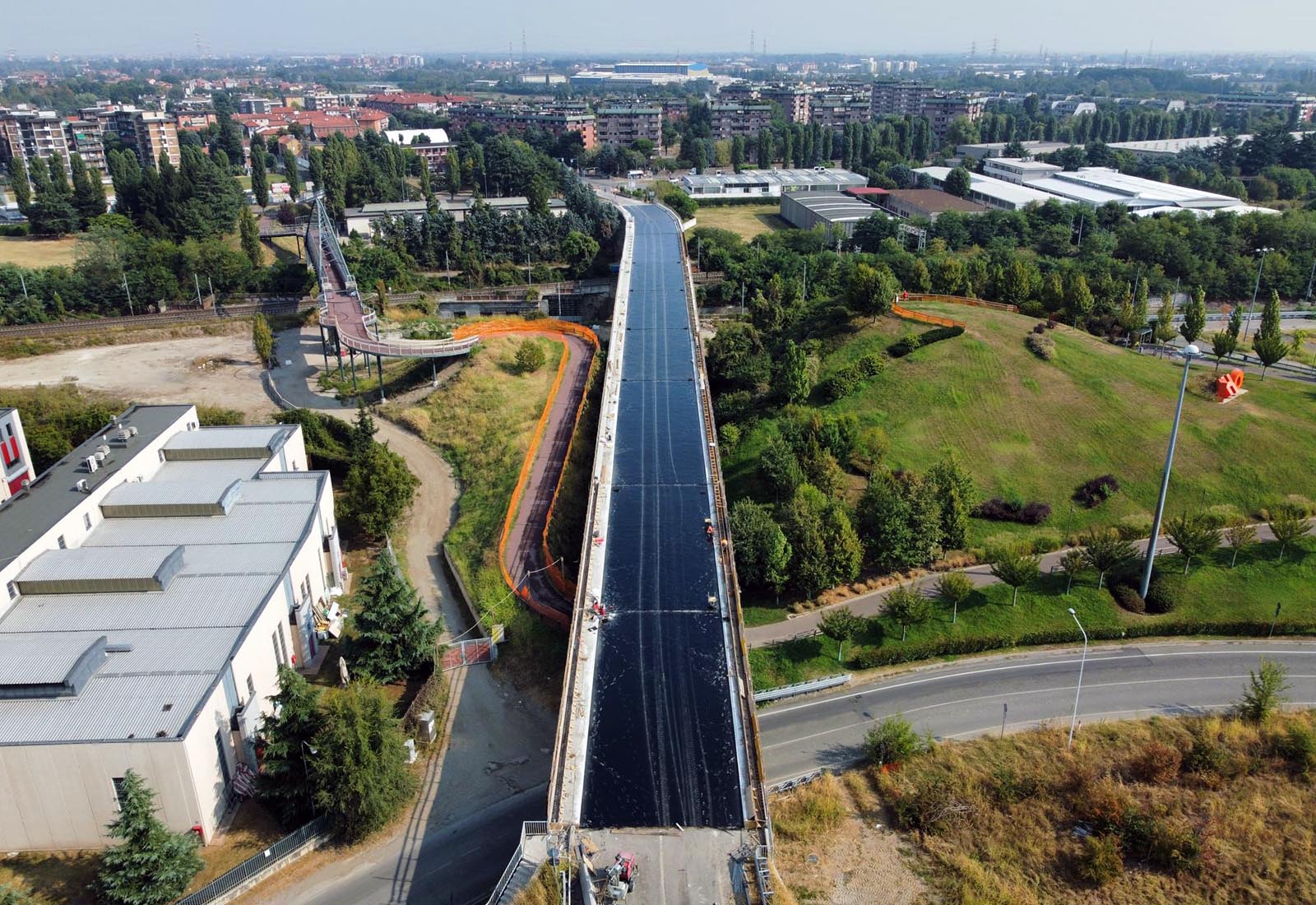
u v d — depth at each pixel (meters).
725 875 56.56
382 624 83.50
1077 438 119.56
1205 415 120.88
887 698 83.19
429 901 62.47
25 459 109.00
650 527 97.12
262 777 68.75
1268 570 96.50
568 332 181.12
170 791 63.94
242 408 154.12
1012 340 140.00
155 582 79.75
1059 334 143.12
